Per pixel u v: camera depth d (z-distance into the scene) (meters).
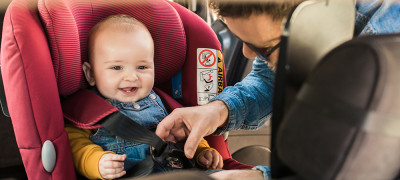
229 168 1.22
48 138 0.91
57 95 0.94
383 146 0.38
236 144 1.87
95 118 1.00
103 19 1.13
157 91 1.26
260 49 0.83
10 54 0.87
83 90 1.11
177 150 1.09
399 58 0.38
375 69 0.37
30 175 0.94
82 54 1.12
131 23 1.13
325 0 0.54
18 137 0.92
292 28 0.49
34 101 0.88
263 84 1.14
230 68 1.84
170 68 1.25
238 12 0.74
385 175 0.41
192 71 1.27
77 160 1.05
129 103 1.15
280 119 0.49
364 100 0.37
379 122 0.37
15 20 0.88
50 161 0.91
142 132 1.00
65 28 0.96
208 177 0.42
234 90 1.13
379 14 0.74
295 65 0.49
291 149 0.43
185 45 1.24
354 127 0.38
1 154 1.37
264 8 0.71
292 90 0.49
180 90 1.29
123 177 1.03
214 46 1.30
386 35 0.44
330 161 0.39
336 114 0.39
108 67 1.11
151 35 1.18
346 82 0.39
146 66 1.15
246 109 1.10
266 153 1.47
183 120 1.02
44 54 0.91
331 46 0.55
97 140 1.10
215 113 1.03
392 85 0.37
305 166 0.41
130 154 1.10
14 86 0.88
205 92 1.28
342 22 0.57
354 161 0.38
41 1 0.94
